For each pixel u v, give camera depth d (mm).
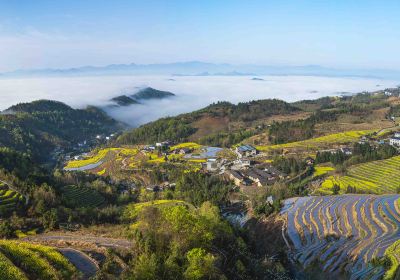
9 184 119312
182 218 62938
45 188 118125
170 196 155250
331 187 158000
